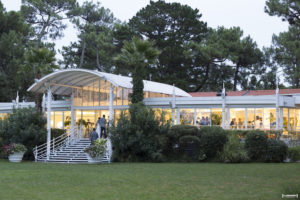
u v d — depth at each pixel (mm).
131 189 15750
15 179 18266
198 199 13672
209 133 28969
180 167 24500
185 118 34719
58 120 40281
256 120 33094
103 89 36375
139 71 33156
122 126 29594
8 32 55562
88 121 37688
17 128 32219
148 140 29531
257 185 16734
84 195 14336
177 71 60000
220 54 57188
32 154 32156
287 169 22672
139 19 61594
